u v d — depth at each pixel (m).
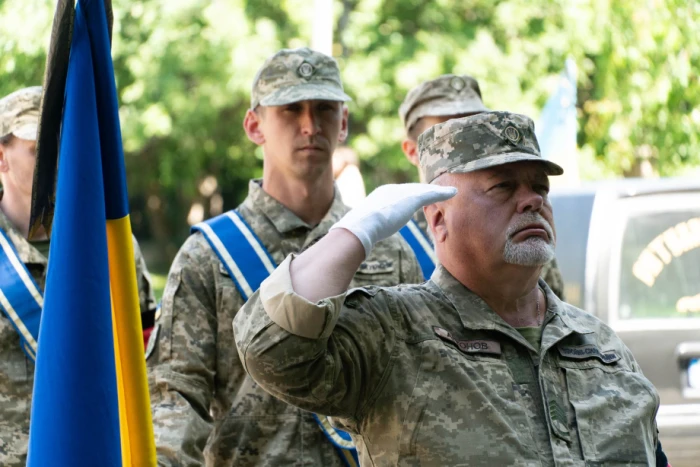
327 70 8.34
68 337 5.43
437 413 5.58
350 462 7.70
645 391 5.98
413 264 8.26
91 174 5.55
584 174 26.19
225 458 7.71
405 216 5.62
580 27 25.30
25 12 19.23
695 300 11.71
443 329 5.84
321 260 5.47
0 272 8.66
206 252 7.95
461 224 5.98
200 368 7.66
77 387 5.41
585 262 11.88
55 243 5.51
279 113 8.22
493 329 5.86
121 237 5.80
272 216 8.16
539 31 25.33
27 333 8.57
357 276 8.03
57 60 5.59
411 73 23.95
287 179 8.25
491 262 5.93
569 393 5.84
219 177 37.56
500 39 25.44
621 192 12.09
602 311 11.72
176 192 39.97
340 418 5.76
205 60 24.55
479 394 5.63
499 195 5.96
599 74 25.94
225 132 28.73
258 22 24.38
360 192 11.45
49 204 5.79
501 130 6.02
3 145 8.86
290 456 7.65
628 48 25.64
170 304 7.78
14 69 19.27
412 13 25.14
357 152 24.91
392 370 5.68
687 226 11.94
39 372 5.48
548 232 5.97
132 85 25.19
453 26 25.06
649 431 5.93
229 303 7.83
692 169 26.80
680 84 25.91
